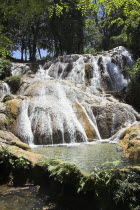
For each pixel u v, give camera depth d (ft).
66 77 70.44
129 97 55.88
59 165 15.44
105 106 43.37
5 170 18.84
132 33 75.15
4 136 29.01
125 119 41.73
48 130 38.09
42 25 108.17
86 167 19.52
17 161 18.35
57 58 77.05
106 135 40.22
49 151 28.68
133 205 12.19
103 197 13.21
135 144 23.86
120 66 72.18
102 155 24.61
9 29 77.20
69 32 103.60
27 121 39.83
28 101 43.62
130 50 77.30
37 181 17.12
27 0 23.07
